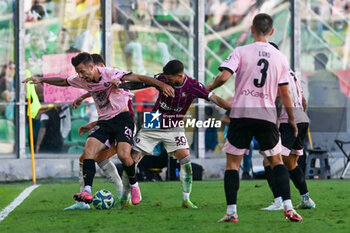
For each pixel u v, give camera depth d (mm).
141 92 58812
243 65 23797
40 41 57281
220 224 23672
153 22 59750
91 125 31750
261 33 24219
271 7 62344
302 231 21969
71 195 37219
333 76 63562
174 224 24031
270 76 23734
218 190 39625
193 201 33562
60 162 56719
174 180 51031
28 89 51625
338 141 58219
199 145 59844
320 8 63469
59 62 57688
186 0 60531
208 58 61031
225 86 61469
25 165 55594
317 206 30438
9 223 25328
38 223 25047
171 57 60125
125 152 29672
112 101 29844
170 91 28922
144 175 49938
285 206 23953
